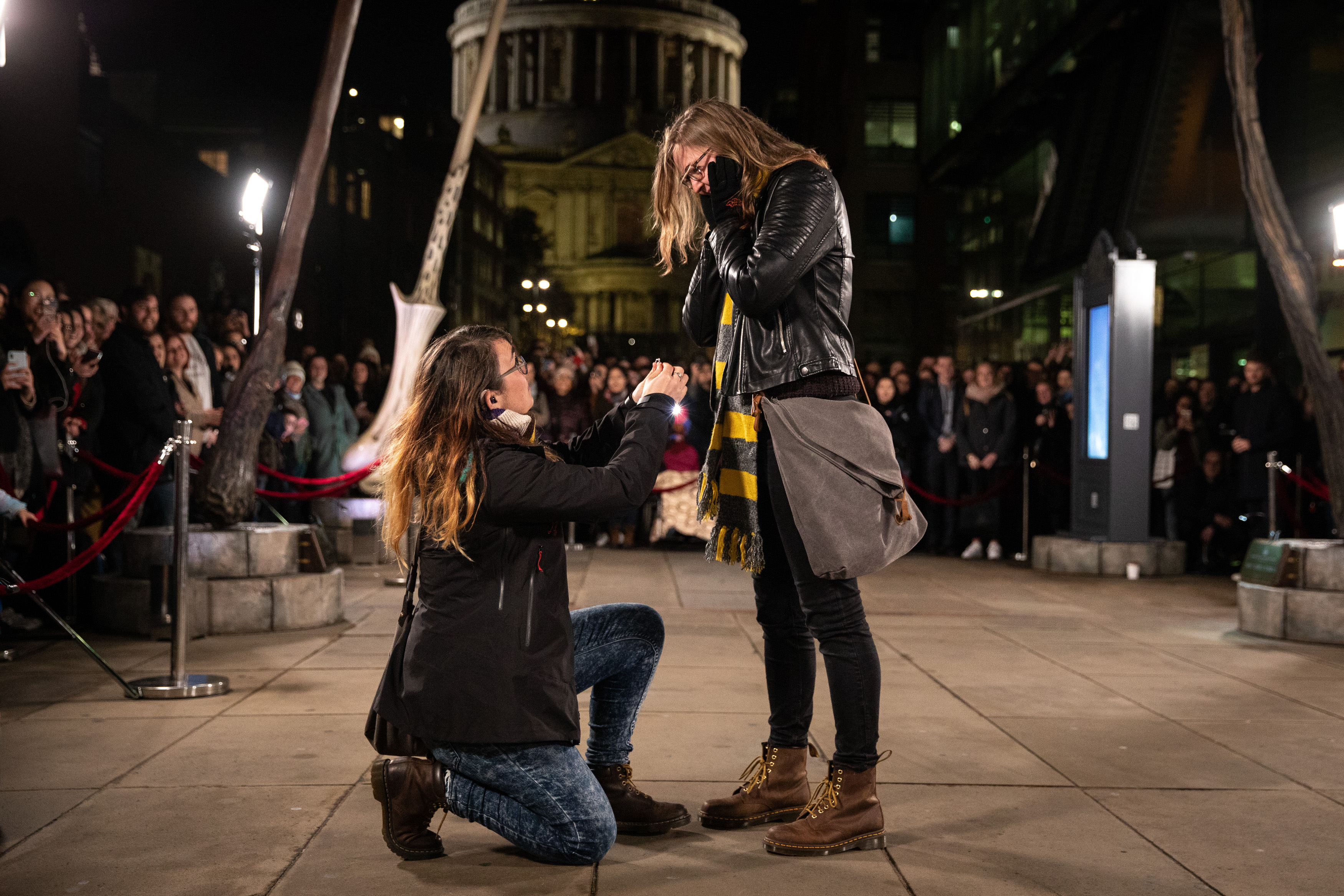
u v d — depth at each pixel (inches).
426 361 120.4
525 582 117.0
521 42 5753.0
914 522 128.9
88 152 936.9
